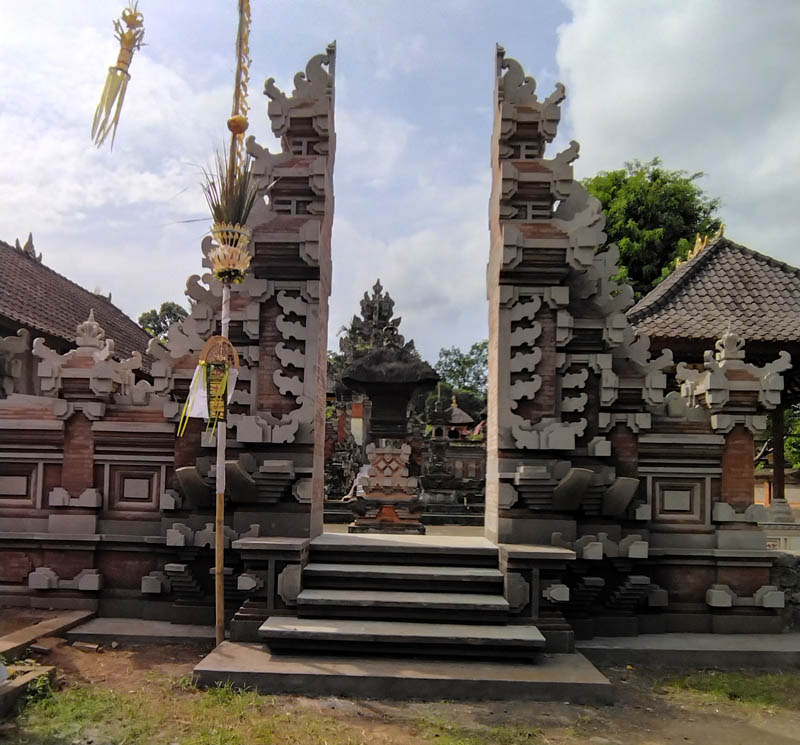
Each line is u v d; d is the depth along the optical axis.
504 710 6.16
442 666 6.73
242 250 7.46
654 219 29.80
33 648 7.30
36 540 8.66
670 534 8.69
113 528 8.72
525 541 8.25
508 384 8.52
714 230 29.42
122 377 9.15
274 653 7.01
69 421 8.83
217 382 7.36
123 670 7.00
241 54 7.63
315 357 8.47
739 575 8.64
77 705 5.85
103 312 25.12
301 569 7.73
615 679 7.29
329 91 8.92
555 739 5.57
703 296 16.39
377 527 13.41
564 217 8.84
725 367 8.82
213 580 8.47
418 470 20.70
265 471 8.11
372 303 28.08
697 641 8.18
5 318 15.16
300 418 8.36
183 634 7.98
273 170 8.65
